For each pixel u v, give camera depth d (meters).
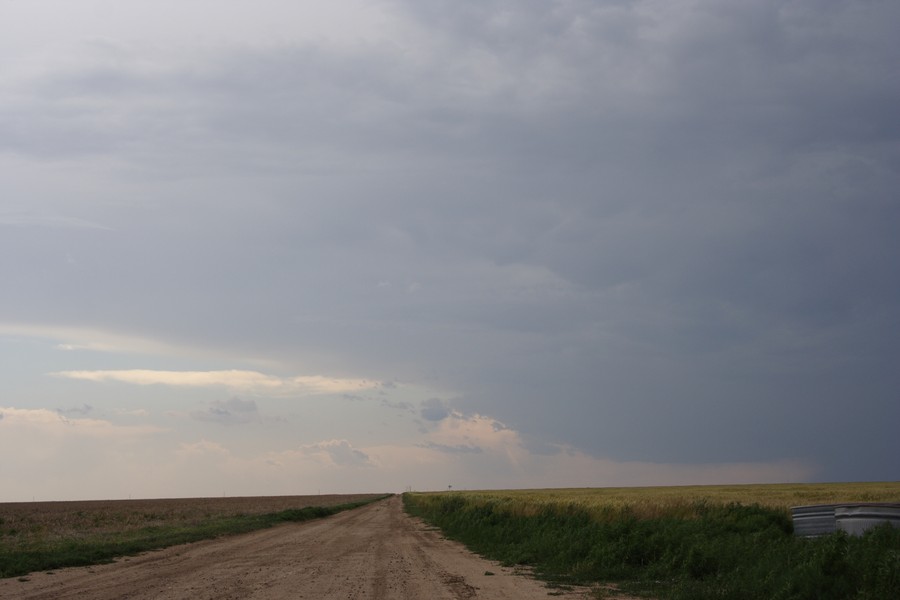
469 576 19.33
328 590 16.62
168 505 110.56
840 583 12.45
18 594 16.48
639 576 18.31
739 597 13.72
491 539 30.69
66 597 15.94
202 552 27.78
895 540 15.59
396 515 65.94
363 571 20.69
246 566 22.39
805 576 13.05
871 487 89.88
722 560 17.69
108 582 18.50
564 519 31.52
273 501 139.75
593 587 16.92
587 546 22.27
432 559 24.42
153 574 20.30
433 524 48.72
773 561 15.91
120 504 127.94
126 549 27.56
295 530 43.47
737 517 27.05
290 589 16.84
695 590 14.80
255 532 41.62
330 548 29.47
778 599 12.74
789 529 25.86
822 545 14.66
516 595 15.67
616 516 30.17
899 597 11.43
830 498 43.56
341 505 98.81
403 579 18.72
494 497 65.81
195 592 16.44
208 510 81.69
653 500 39.06
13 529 45.72
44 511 88.69
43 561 22.44
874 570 12.36
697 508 30.59
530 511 36.97
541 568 21.09
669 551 19.34
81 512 79.50
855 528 19.25
